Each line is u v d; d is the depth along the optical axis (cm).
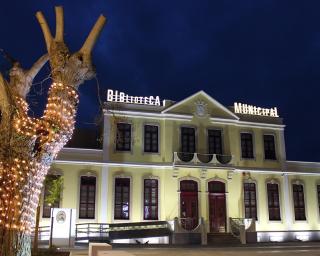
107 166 2723
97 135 3125
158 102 2948
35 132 837
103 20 898
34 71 878
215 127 3045
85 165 2684
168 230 2666
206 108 3045
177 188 2812
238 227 2795
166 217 2745
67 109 863
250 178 3044
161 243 2606
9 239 790
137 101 2902
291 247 2444
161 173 2830
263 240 2962
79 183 2642
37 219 1556
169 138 2891
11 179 809
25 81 862
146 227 2636
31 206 830
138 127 2852
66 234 2150
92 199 2652
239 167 3023
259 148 3145
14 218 800
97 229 2578
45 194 2486
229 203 2916
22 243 805
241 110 3200
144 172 2791
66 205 2573
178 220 2661
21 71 863
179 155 2875
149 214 2742
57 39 891
